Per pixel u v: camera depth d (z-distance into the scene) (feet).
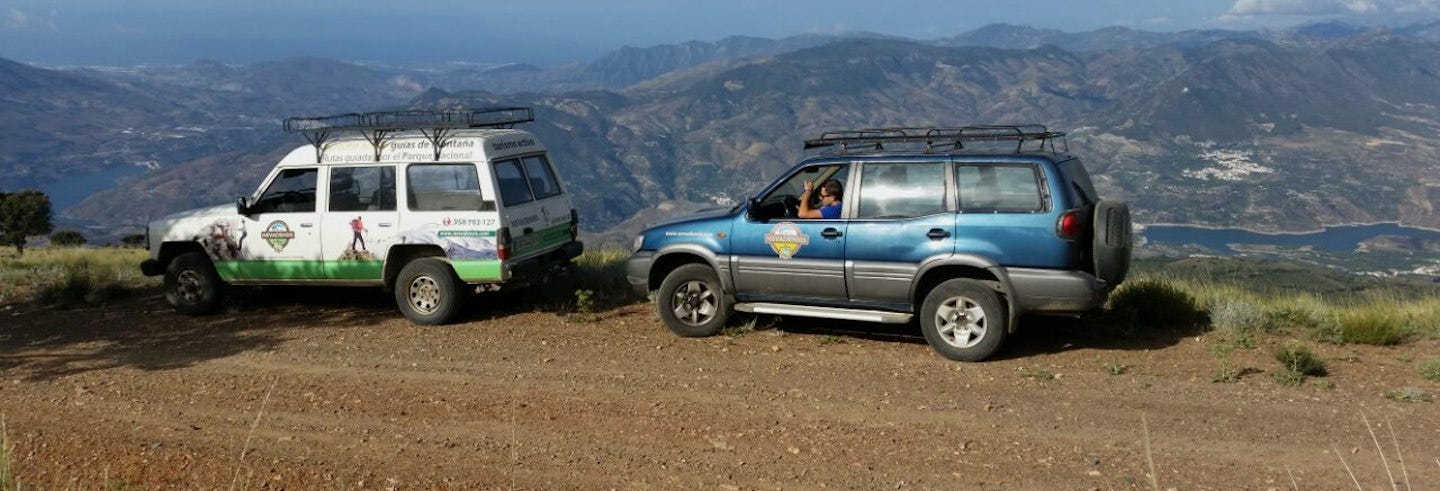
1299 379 22.11
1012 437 18.85
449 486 16.65
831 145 27.68
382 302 34.86
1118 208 24.20
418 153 31.19
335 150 32.27
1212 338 26.58
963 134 25.95
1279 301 31.17
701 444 18.79
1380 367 23.40
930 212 25.32
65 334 30.91
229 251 33.30
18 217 133.28
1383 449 17.63
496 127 34.50
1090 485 16.26
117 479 17.20
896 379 23.20
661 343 27.50
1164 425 19.34
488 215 30.48
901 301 25.82
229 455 18.43
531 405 21.53
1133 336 26.78
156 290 39.27
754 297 27.84
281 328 30.94
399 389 23.06
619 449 18.57
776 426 19.79
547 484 16.79
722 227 27.94
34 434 20.04
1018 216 24.27
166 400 22.57
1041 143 26.43
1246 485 16.07
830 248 26.35
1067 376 23.16
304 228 32.55
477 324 30.83
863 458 17.87
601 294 34.42
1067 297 23.88
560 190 35.06
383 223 31.68
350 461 18.03
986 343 24.53
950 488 16.30
